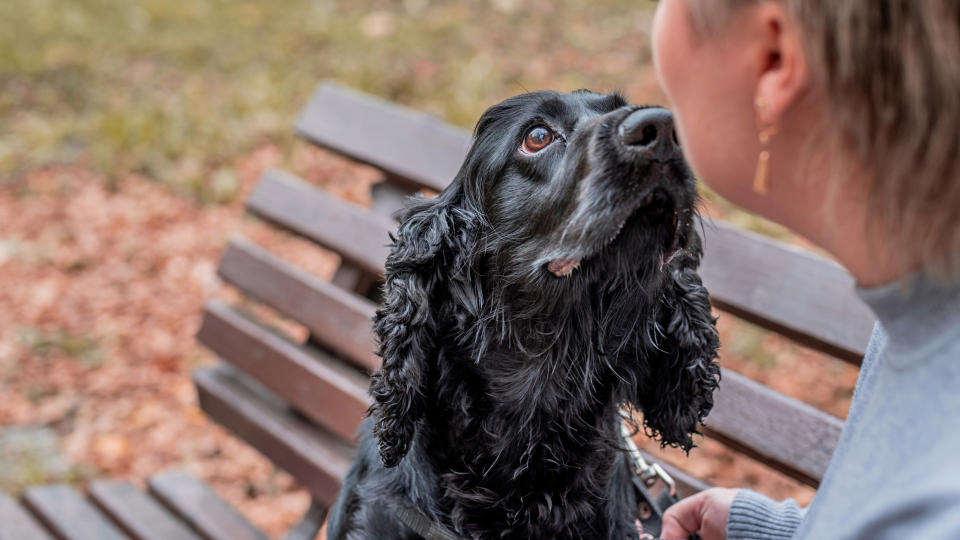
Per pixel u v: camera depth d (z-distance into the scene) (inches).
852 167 40.0
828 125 39.9
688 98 45.4
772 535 67.9
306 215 126.3
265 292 126.1
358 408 111.7
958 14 35.4
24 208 255.3
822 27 37.8
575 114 73.9
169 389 194.4
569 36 296.4
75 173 269.1
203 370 134.4
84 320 215.6
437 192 116.0
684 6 43.9
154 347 206.7
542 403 78.1
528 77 274.7
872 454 41.0
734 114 43.8
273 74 303.7
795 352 171.2
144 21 350.3
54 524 130.0
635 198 65.0
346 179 255.0
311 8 349.7
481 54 293.6
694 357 79.0
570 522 78.8
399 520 79.7
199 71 312.2
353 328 115.9
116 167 269.9
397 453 76.9
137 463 174.9
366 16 336.2
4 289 225.5
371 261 118.3
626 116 65.5
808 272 90.9
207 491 132.0
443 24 319.0
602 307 74.6
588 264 71.4
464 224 79.8
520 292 76.2
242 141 274.8
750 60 42.1
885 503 38.1
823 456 86.4
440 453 80.4
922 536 35.5
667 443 82.7
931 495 36.0
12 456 176.2
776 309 91.7
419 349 78.5
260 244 238.1
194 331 211.2
